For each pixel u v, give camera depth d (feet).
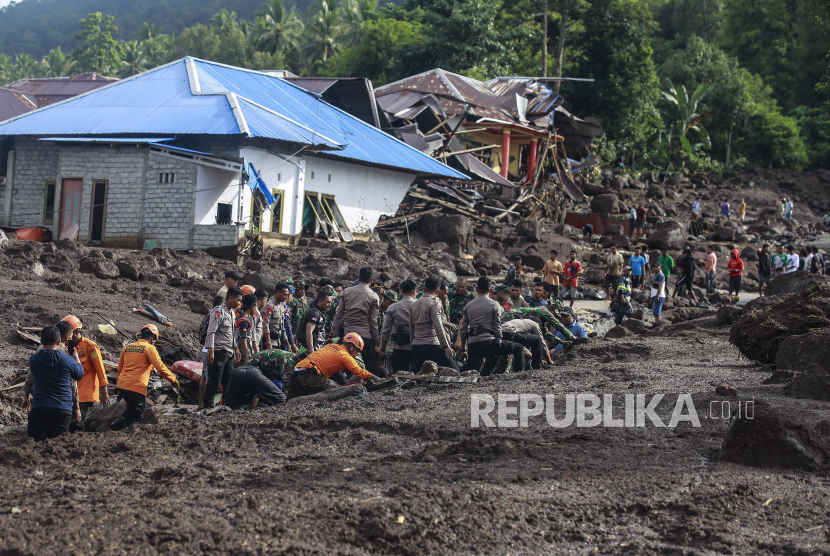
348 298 34.96
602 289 85.81
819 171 226.99
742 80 236.63
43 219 84.17
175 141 79.97
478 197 118.52
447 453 19.49
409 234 102.58
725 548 13.87
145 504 15.60
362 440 21.50
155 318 47.55
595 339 46.50
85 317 44.57
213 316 32.17
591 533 14.56
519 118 139.95
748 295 87.56
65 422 26.14
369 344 34.63
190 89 89.76
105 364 38.34
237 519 14.55
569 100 201.57
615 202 144.46
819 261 91.61
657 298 62.85
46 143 84.28
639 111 202.28
